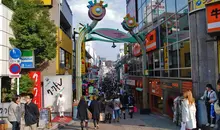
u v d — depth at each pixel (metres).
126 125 14.57
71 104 17.59
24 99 10.39
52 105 17.53
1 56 13.95
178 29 17.12
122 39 24.78
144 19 28.50
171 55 18.75
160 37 21.67
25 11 15.62
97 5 22.73
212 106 10.76
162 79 20.67
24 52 15.55
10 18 15.38
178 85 16.66
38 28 15.82
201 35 13.57
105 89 63.25
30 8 16.05
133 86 36.62
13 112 9.49
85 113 12.86
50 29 16.86
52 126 13.57
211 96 10.99
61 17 25.66
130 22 24.41
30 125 9.12
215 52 12.88
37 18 16.48
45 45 16.42
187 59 15.54
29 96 9.30
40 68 20.86
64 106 17.55
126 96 21.77
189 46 15.10
